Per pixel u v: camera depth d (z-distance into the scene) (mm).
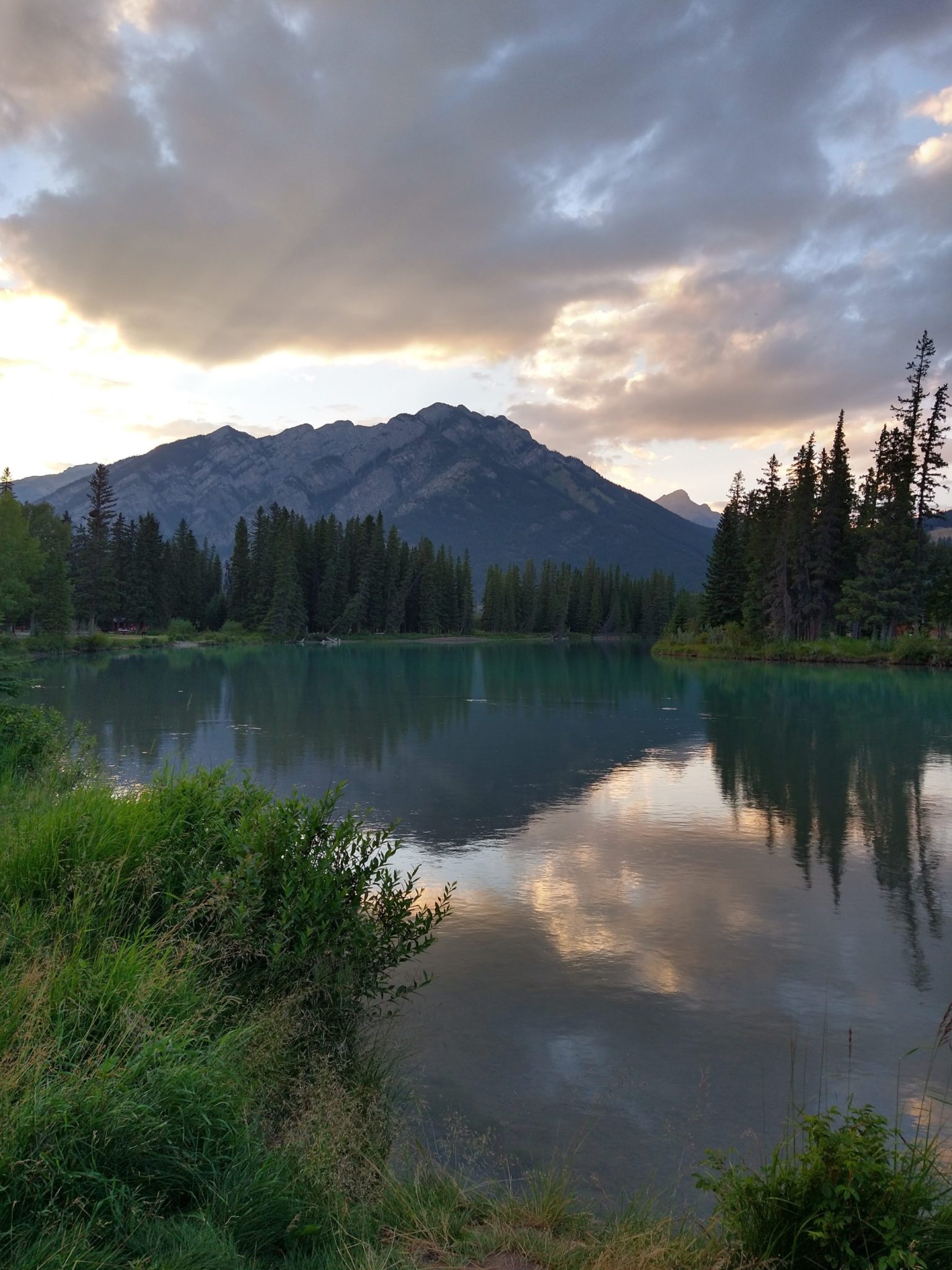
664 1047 6422
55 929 5156
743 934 8969
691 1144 5090
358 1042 6164
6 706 13828
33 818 6926
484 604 168875
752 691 43094
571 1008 7117
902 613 68688
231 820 6895
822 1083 5891
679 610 123812
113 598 98312
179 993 4703
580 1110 5469
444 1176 4418
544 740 24422
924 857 12164
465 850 12391
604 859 11922
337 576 127875
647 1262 3357
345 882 6191
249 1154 3713
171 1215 3264
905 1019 6996
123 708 31906
